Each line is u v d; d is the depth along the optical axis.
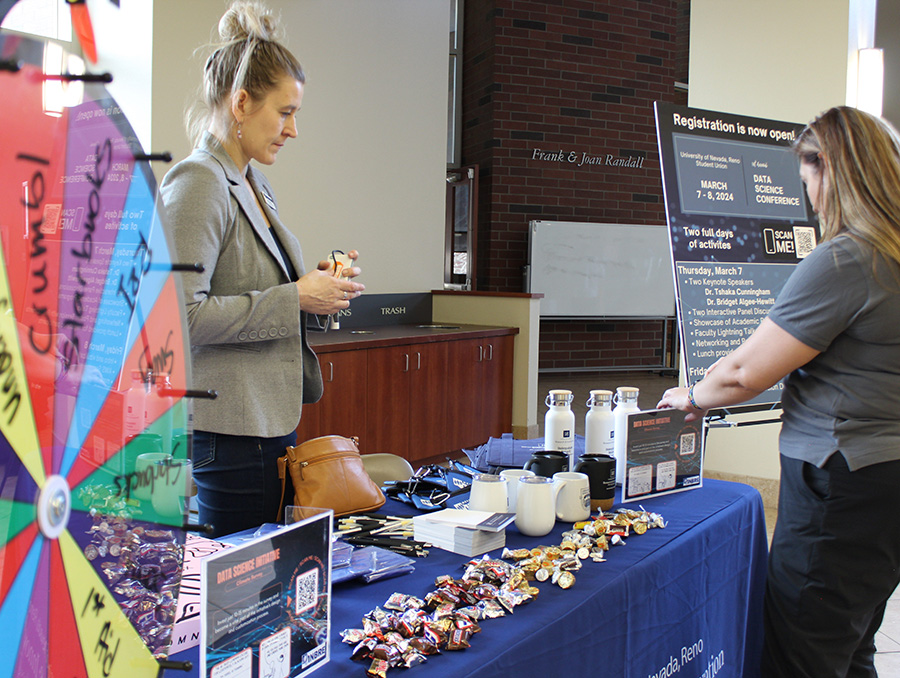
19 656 0.39
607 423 1.81
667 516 1.58
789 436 1.38
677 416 1.74
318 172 5.40
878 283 1.23
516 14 8.18
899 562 1.29
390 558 1.19
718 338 2.44
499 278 8.43
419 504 1.54
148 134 0.49
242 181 1.45
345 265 1.61
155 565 0.49
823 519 1.30
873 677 1.47
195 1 4.49
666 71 8.92
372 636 0.93
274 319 1.37
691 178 2.43
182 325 0.51
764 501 4.03
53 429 0.41
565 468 1.63
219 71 1.40
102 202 0.44
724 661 1.66
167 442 0.50
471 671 0.90
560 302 8.42
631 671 1.26
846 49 3.78
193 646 0.89
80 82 0.43
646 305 8.75
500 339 5.36
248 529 1.33
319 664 0.88
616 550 1.36
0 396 0.37
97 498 0.44
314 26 5.26
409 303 6.01
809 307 1.28
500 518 1.33
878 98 3.72
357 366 4.31
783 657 1.38
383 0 5.64
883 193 1.27
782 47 3.97
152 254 0.49
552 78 8.39
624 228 8.59
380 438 4.49
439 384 4.88
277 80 1.37
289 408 1.46
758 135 2.60
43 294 0.40
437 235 6.19
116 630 0.46
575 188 8.62
